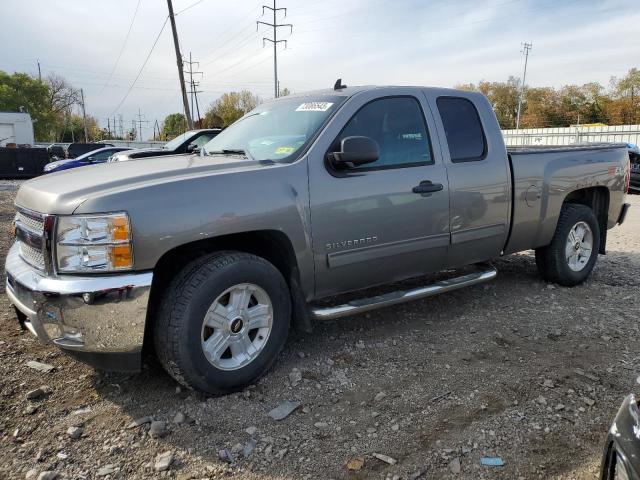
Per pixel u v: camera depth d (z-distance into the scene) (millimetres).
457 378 3525
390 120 4043
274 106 4488
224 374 3223
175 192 3051
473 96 4625
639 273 6090
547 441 2830
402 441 2834
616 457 1921
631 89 68875
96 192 2975
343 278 3781
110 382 3436
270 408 3162
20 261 3330
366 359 3816
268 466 2639
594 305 4953
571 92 77062
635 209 12430
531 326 4434
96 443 2803
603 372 3598
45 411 3094
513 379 3500
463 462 2662
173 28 31516
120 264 2891
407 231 4008
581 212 5387
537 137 33562
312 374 3582
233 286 3219
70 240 2889
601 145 5883
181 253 3375
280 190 3391
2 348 3902
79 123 99000
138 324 2949
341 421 3029
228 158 3795
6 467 2602
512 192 4727
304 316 3627
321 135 3680
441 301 5066
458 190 4277
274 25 48812
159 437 2861
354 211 3703
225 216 3162
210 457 2705
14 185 20938
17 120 44500
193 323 3062
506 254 4922
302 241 3494
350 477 2559
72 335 2908
